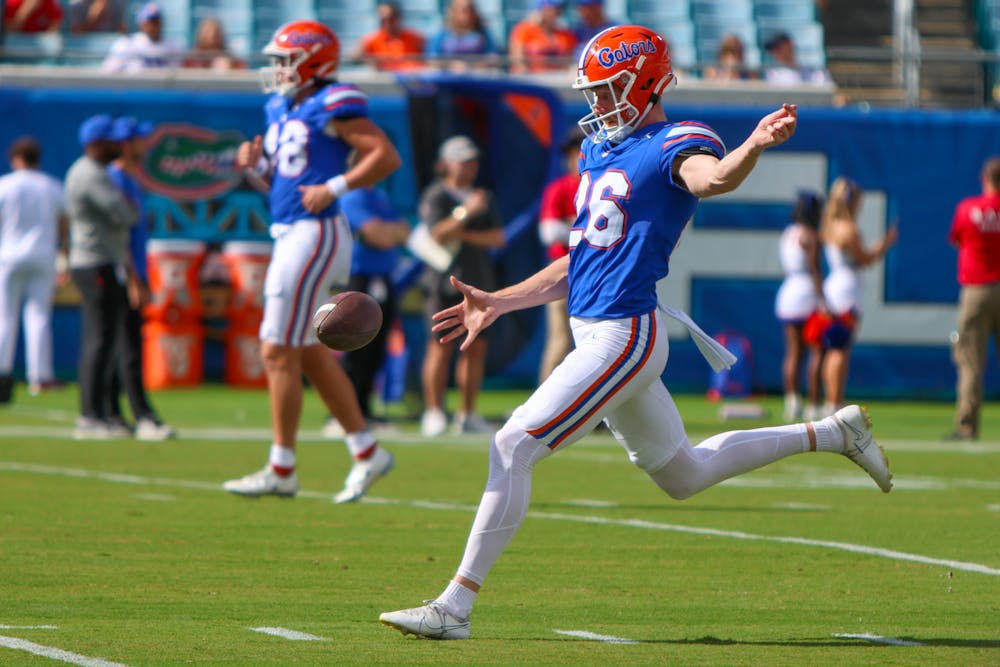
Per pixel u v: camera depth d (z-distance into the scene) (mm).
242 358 57781
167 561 21484
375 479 28312
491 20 69625
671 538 24500
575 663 15156
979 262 42719
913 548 23656
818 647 16141
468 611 16391
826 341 47844
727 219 57719
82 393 40094
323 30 27156
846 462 38500
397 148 56844
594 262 17062
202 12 68688
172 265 57250
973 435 43719
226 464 34562
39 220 50625
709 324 57906
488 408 51625
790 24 71812
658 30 70125
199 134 57281
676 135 16719
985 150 58125
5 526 24562
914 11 76750
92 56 58750
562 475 34125
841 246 47875
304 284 26891
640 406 17562
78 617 17281
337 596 18984
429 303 42688
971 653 15836
